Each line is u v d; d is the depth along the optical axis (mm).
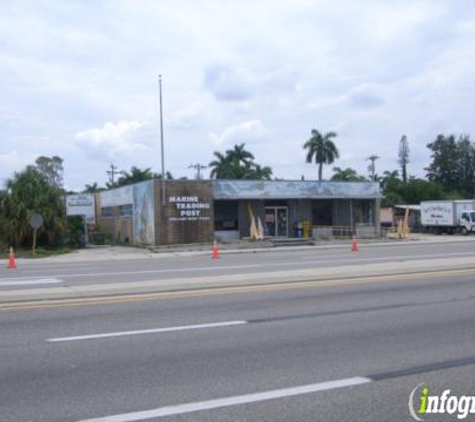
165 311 10188
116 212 38875
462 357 6973
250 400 5473
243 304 10828
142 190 34062
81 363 6840
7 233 31703
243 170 58781
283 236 36906
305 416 5055
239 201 35688
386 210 58656
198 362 6828
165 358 7016
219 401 5453
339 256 23734
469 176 103375
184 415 5102
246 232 35719
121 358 7047
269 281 13750
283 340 7914
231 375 6293
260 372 6398
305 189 36656
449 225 47312
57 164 79812
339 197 37781
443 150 103688
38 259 27094
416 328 8633
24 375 6375
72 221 35500
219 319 9406
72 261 25516
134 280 15320
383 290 12438
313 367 6578
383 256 22953
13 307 10688
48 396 5656
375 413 5137
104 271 18953
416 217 54562
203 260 23703
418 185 81000
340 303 10852
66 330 8688
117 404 5406
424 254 23609
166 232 32531
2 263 24797
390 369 6477
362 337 8070
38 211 31953
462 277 14508
